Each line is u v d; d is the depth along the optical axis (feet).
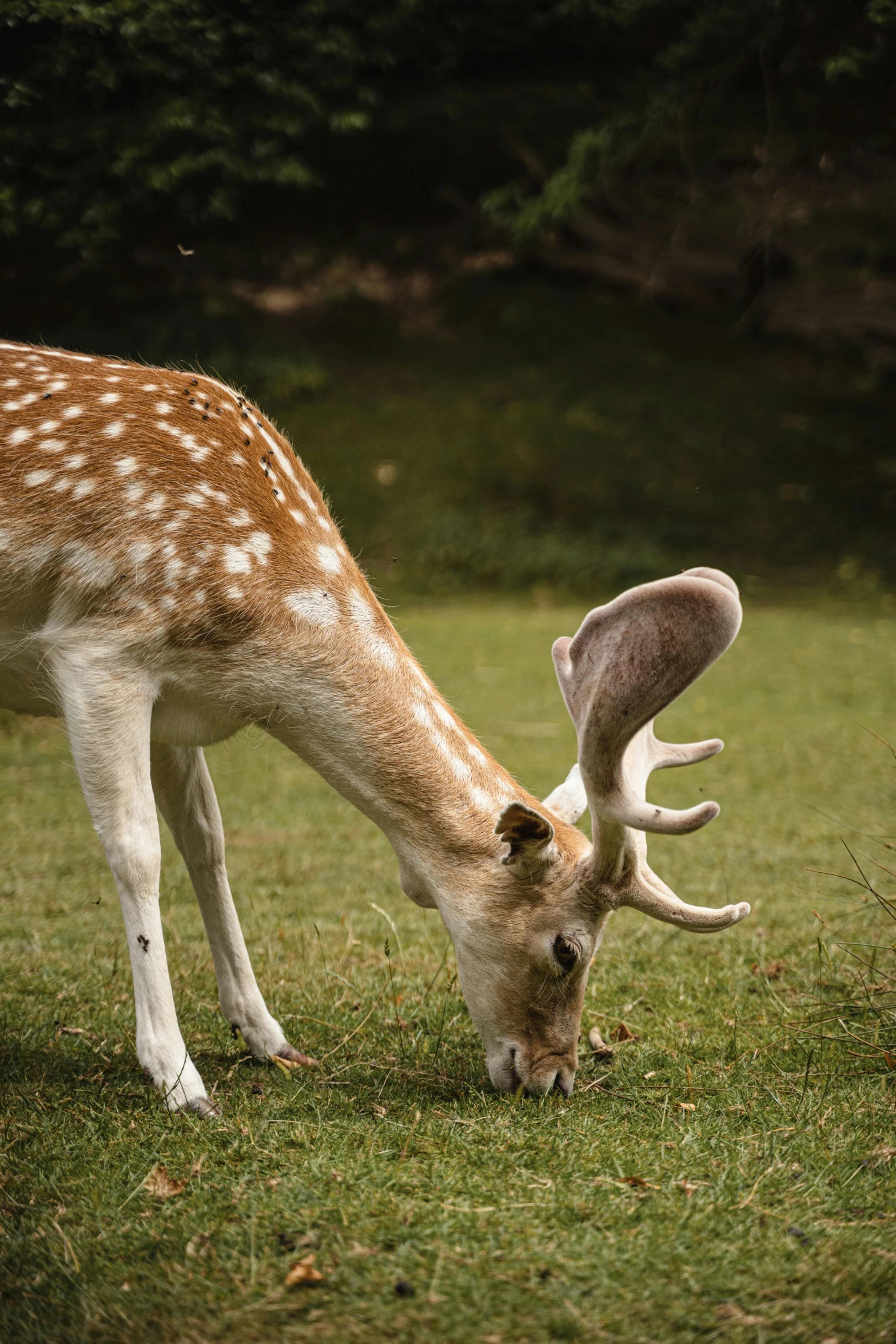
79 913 31.63
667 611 17.28
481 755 20.99
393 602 96.37
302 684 20.24
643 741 20.27
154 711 20.39
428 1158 17.11
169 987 19.45
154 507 19.58
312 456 112.16
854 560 102.17
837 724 56.85
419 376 125.49
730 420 121.90
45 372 20.31
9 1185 16.37
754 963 27.20
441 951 28.63
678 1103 19.45
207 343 122.62
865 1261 14.39
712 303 135.13
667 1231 14.98
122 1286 14.03
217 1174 16.70
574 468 114.01
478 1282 13.84
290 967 27.12
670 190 116.47
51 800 44.50
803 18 67.82
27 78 40.50
